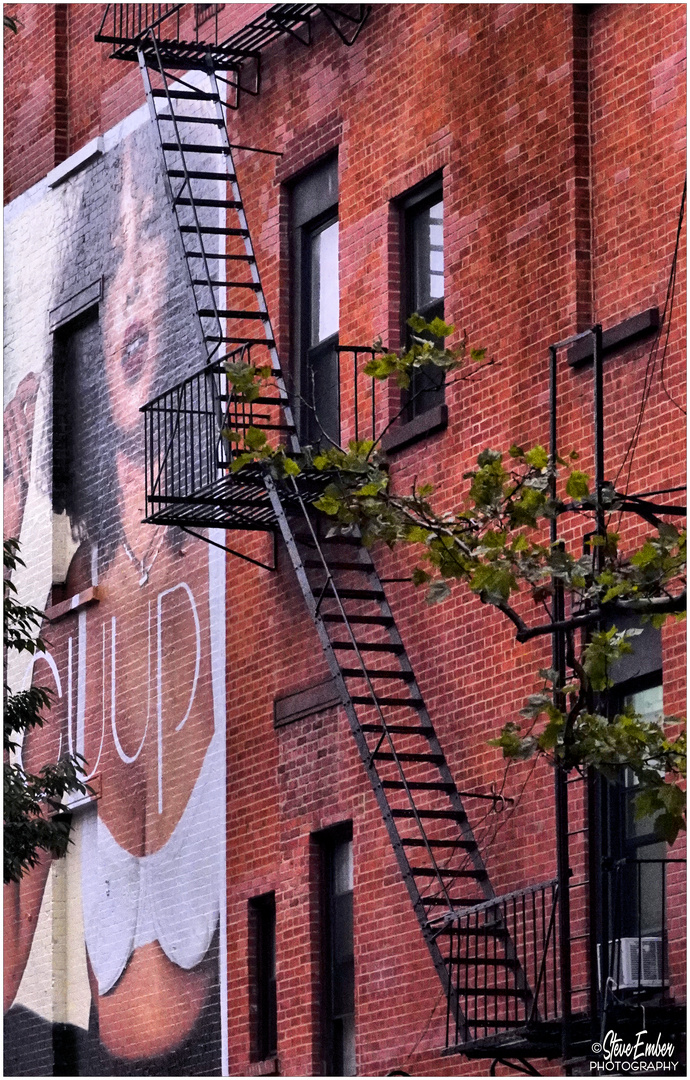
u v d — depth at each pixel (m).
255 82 23.14
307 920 20.66
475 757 18.50
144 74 23.05
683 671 16.20
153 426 24.59
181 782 23.25
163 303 24.72
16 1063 25.98
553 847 17.42
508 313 18.69
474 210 19.30
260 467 19.86
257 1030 21.58
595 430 15.39
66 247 27.17
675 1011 15.70
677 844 16.11
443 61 19.97
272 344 21.58
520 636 13.08
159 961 23.34
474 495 13.27
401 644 19.33
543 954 16.41
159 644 24.02
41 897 25.83
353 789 20.20
